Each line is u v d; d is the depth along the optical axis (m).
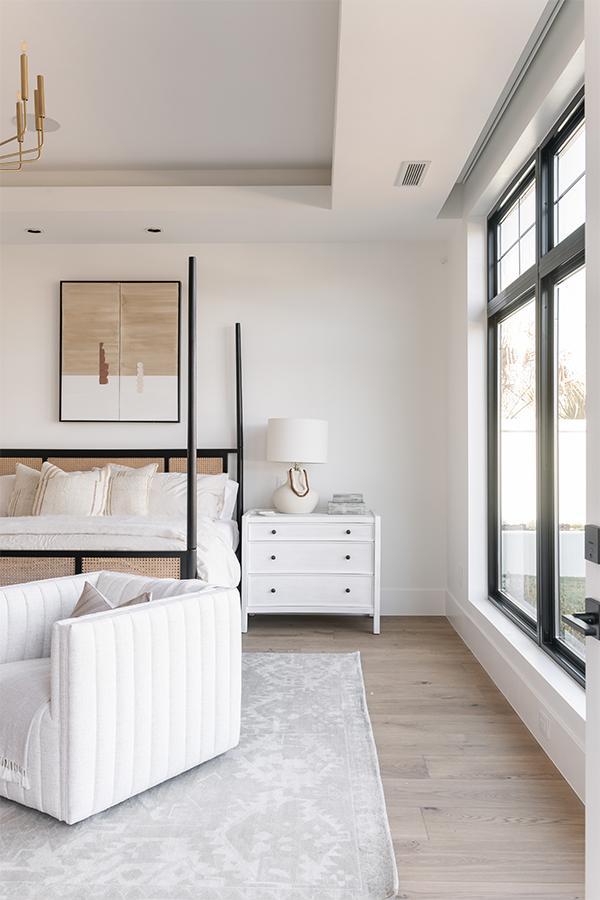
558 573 3.11
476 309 4.35
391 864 1.98
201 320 5.16
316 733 2.91
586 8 1.35
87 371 5.14
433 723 3.06
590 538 1.31
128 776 2.28
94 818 2.21
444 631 4.65
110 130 3.90
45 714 2.18
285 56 3.13
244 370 5.16
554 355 3.15
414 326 5.12
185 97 3.52
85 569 3.56
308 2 2.74
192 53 3.11
